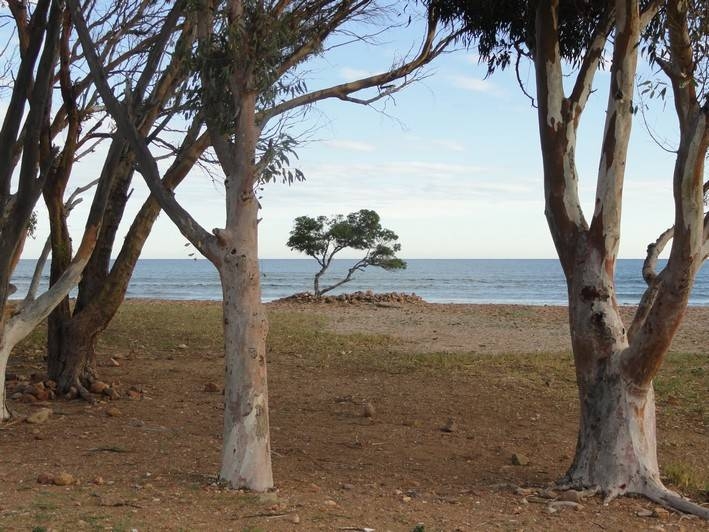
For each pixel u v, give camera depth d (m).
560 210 7.01
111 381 12.18
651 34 7.81
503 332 23.27
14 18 10.37
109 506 5.73
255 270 6.47
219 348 17.30
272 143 6.42
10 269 9.43
